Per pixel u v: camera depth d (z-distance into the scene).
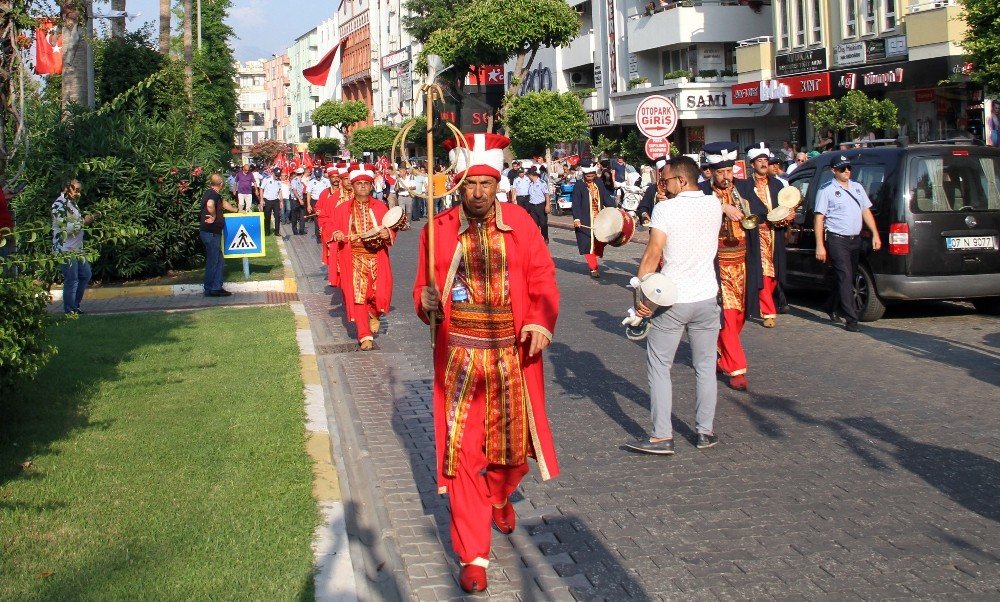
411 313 13.42
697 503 5.87
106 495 5.76
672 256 6.71
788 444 6.98
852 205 11.15
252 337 11.13
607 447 7.04
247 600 4.42
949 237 11.45
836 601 4.55
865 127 24.19
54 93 18.89
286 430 7.20
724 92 37.03
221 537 5.14
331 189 16.05
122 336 11.14
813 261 12.65
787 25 31.23
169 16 29.02
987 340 10.51
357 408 8.34
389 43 82.00
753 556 5.07
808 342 10.69
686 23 37.12
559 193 32.81
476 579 4.72
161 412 7.67
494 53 37.19
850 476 6.26
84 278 13.09
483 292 4.78
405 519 5.76
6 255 7.11
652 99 18.03
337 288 16.05
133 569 4.72
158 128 17.69
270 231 28.56
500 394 4.78
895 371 9.13
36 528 5.24
